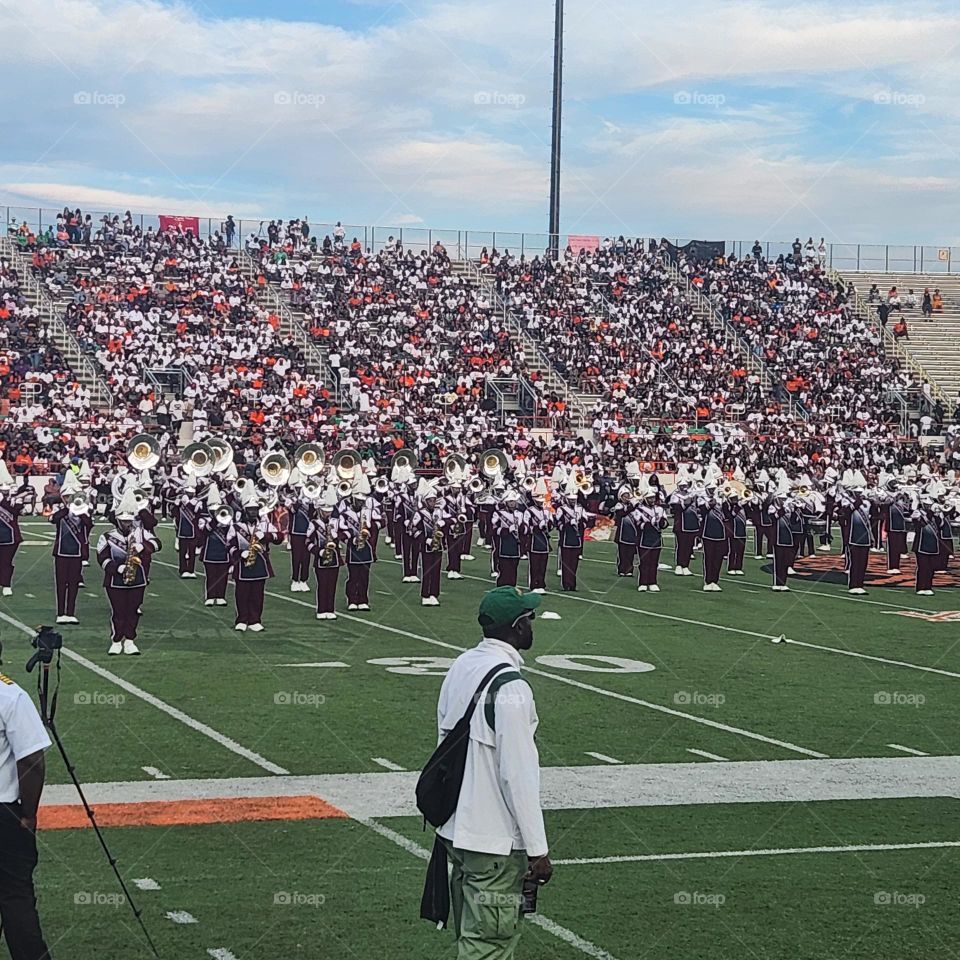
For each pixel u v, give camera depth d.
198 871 7.97
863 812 9.57
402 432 39.75
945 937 7.16
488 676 5.50
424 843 8.56
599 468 35.97
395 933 7.05
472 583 24.09
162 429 38.12
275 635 17.53
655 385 45.06
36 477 36.34
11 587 22.02
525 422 42.56
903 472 34.75
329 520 19.81
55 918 7.18
